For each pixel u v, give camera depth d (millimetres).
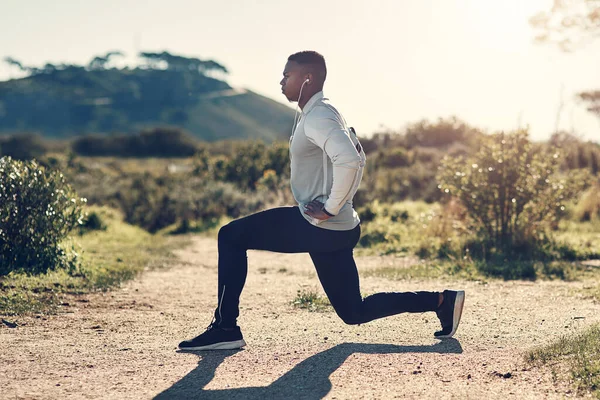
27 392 3359
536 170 9812
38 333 4746
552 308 5566
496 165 9797
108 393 3361
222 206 20656
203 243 14609
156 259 10078
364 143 33875
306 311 5617
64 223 7684
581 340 3975
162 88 184875
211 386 3471
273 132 166750
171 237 17266
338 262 3961
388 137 34000
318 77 3787
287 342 4406
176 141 86875
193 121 165875
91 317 5391
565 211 11531
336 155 3578
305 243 3848
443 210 11977
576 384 3287
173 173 27609
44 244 7496
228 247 4051
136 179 22609
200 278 8125
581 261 9016
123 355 4117
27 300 5836
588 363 3531
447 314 4316
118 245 11836
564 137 20266
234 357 4039
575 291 6469
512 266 8250
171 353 4156
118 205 20766
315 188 3820
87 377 3643
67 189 8000
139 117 166875
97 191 21500
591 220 13172
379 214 14953
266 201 20766
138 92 183250
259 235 3943
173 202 20531
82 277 7344
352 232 3883
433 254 10109
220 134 159625
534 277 7613
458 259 9109
